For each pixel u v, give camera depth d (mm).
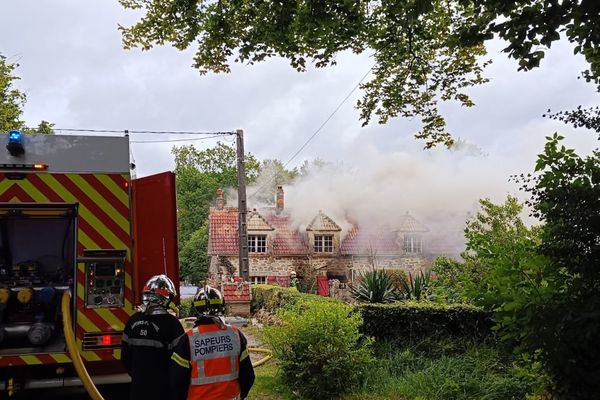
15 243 6562
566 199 5535
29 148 6184
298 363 8328
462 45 6590
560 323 5277
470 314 9781
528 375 6273
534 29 6023
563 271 5863
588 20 5949
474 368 8516
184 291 32312
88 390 5523
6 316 6102
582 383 5418
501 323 6273
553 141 5824
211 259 40719
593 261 5422
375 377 8578
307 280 37781
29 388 5754
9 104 25547
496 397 7527
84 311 5898
